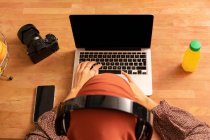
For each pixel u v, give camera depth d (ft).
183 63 3.69
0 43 3.58
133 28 3.56
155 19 4.15
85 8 4.31
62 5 4.34
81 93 1.94
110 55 3.79
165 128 3.26
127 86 2.02
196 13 4.17
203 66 3.77
